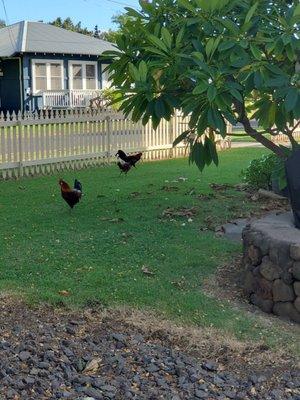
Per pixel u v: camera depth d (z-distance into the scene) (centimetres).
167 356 396
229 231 698
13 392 330
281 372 385
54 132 1211
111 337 417
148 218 746
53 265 564
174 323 449
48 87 3095
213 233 688
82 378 354
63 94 3077
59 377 353
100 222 727
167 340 422
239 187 927
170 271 555
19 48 2966
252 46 497
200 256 596
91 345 403
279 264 468
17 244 632
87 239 651
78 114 1252
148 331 433
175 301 486
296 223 516
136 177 1084
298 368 391
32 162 1170
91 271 548
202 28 523
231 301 499
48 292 493
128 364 381
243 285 520
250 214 771
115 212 780
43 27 3262
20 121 1148
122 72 609
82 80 3206
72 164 1246
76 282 520
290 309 464
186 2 518
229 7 523
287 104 475
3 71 3075
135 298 489
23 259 581
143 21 602
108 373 366
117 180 1053
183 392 349
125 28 605
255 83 489
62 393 334
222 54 502
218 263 581
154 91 548
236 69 498
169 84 543
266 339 429
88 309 468
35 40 3075
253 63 496
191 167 1206
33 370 358
